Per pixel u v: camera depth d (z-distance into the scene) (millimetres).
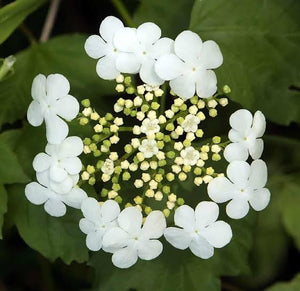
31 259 444
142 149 328
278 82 359
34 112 333
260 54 357
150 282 359
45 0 362
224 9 353
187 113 336
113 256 332
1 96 366
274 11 355
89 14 418
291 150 408
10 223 356
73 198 331
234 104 384
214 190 328
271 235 419
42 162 331
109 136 348
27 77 368
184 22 368
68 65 369
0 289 441
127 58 330
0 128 368
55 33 420
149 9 369
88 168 331
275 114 362
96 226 328
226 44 356
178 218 325
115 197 332
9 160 342
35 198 337
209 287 359
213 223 328
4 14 347
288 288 383
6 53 409
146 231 327
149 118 330
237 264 358
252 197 330
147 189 334
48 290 430
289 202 415
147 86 332
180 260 360
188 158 330
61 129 327
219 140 331
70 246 354
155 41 329
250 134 325
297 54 357
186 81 327
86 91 365
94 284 359
